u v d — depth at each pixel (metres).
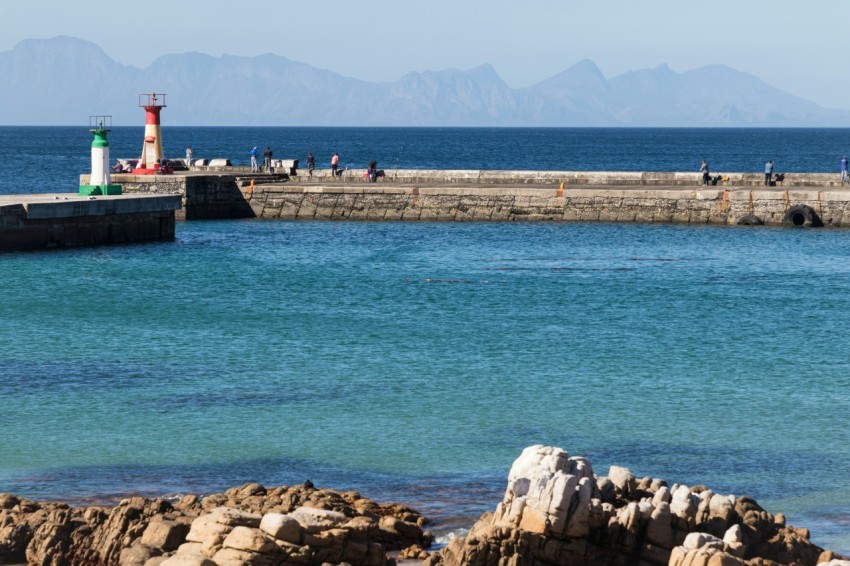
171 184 121.50
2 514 31.72
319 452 41.28
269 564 26.70
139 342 60.38
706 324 67.56
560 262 93.75
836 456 41.28
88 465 39.53
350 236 110.06
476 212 121.25
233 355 57.56
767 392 50.72
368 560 28.14
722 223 116.88
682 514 29.33
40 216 91.56
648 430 44.31
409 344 60.81
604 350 59.69
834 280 84.44
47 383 51.16
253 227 116.75
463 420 45.66
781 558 29.58
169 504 31.92
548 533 28.34
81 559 29.77
